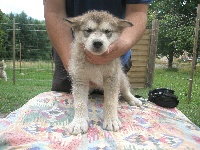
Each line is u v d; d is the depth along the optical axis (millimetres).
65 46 596
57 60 692
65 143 459
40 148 440
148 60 1948
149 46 1924
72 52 568
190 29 2666
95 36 522
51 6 624
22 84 2057
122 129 521
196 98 1534
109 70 547
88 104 630
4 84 2039
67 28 620
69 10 675
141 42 1896
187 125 593
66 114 567
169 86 1977
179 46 2820
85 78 551
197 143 494
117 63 561
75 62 549
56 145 452
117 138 483
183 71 2857
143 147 456
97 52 509
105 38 527
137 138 488
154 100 728
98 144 460
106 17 557
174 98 718
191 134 541
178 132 543
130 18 618
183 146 469
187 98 1489
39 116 553
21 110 594
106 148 448
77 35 557
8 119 568
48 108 590
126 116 588
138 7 628
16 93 1610
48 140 465
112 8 651
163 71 2889
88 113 578
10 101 1392
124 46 543
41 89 1800
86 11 649
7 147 454
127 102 693
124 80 663
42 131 497
